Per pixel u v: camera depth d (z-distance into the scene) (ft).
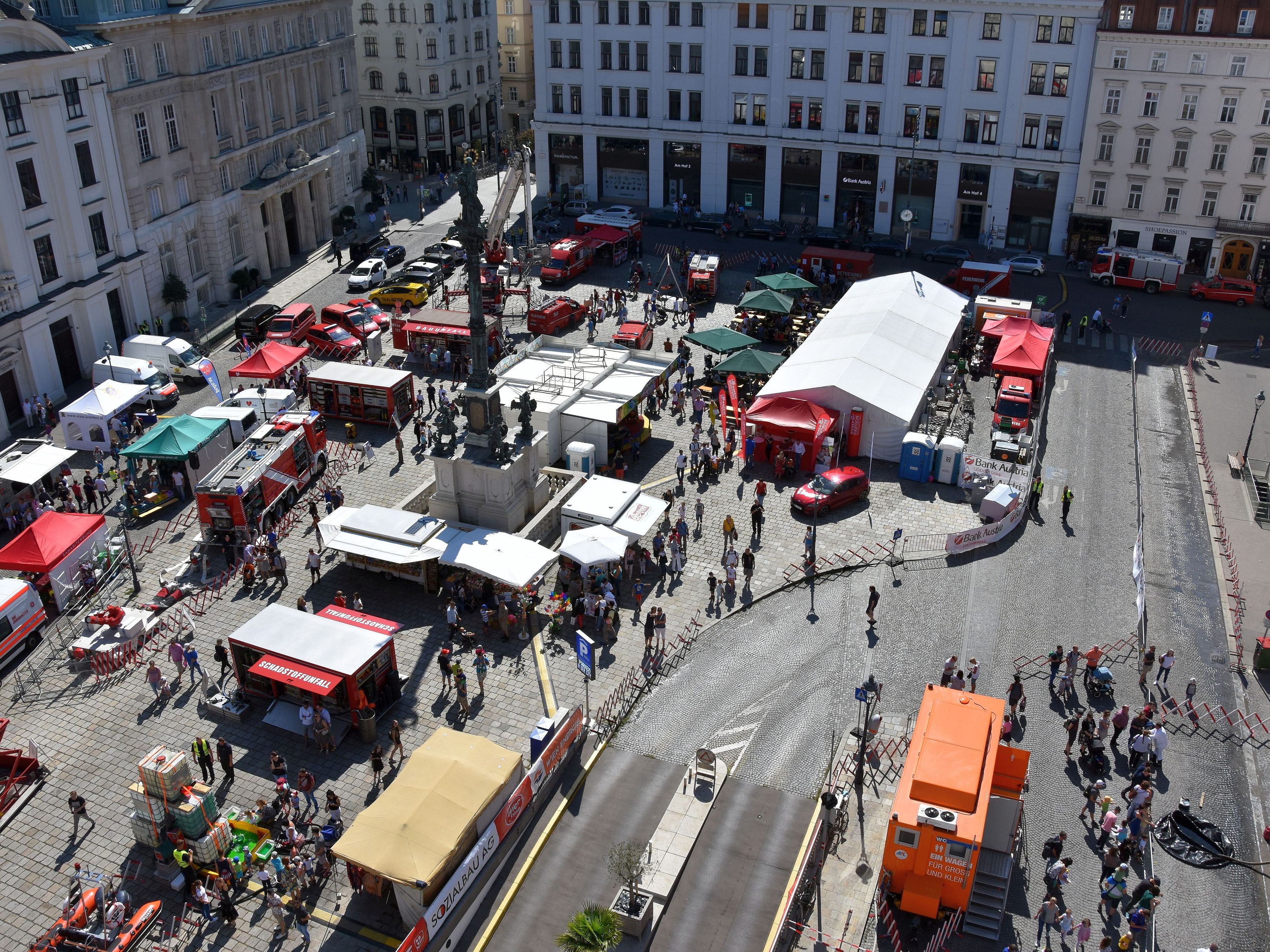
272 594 168.66
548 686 148.25
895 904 114.11
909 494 198.29
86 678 151.23
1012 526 185.78
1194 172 302.45
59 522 169.89
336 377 222.28
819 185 351.87
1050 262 326.44
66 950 110.83
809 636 159.12
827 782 131.64
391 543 166.81
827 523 188.75
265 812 123.54
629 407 208.13
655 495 195.72
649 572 175.22
